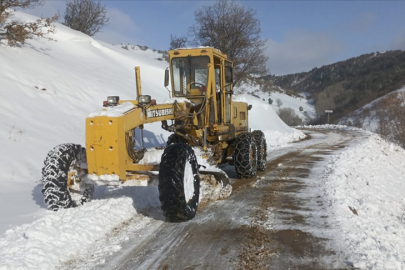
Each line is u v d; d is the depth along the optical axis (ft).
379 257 13.61
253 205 21.07
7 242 13.88
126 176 16.57
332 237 15.72
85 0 98.17
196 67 24.80
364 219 19.11
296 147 56.39
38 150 28.76
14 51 46.75
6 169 24.49
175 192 15.75
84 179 18.76
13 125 30.73
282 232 16.44
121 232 16.19
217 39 80.79
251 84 104.99
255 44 83.15
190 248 14.53
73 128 36.01
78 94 44.57
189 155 17.01
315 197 23.06
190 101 22.77
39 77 42.63
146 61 84.28
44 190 17.34
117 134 15.44
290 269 12.73
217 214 19.17
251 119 78.38
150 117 17.81
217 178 22.44
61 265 12.80
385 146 74.13
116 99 17.07
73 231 15.02
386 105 130.72
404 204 30.19
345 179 29.76
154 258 13.57
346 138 78.43
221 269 12.73
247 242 15.20
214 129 24.12
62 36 68.85
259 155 31.96
